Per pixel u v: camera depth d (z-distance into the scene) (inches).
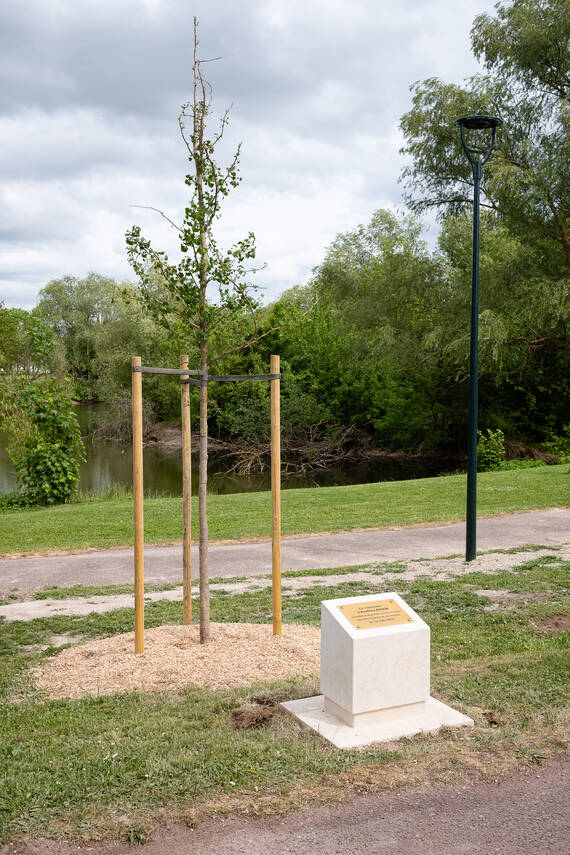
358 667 181.5
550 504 647.1
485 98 1094.4
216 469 1481.3
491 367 1208.8
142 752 171.9
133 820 144.6
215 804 149.9
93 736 185.8
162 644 261.1
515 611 306.0
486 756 169.0
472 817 145.9
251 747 173.2
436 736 179.8
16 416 823.7
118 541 534.0
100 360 2034.9
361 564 427.5
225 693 213.5
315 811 148.3
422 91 1171.3
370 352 1384.1
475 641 263.7
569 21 1002.7
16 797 152.9
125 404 1851.6
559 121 990.4
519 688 207.9
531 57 1037.2
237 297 267.4
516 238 1109.7
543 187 959.6
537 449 1379.2
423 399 1594.5
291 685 215.6
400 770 162.9
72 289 2650.1
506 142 1085.8
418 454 1667.1
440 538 513.3
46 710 209.2
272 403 266.7
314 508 668.1
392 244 1486.2
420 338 1358.3
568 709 192.7
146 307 267.1
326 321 1764.3
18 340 1978.3
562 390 1402.6
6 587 398.0
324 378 1738.4
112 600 356.2
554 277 1071.6
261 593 357.4
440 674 224.2
